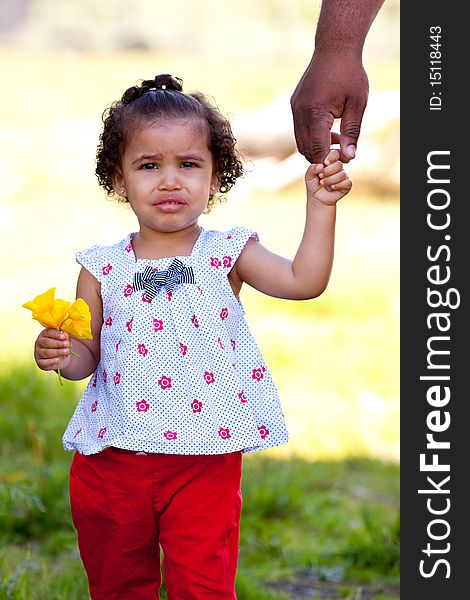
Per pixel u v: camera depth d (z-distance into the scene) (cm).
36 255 1359
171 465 383
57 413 730
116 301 391
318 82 384
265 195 1666
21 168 1809
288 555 569
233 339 392
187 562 382
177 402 379
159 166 389
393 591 535
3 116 2181
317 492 678
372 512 636
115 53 3450
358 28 385
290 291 386
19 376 784
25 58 3036
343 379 938
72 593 479
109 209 1614
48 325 371
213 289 389
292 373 951
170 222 388
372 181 1631
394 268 1282
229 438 378
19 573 480
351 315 1146
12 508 580
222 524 385
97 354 404
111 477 388
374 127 1658
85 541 405
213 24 4088
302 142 391
